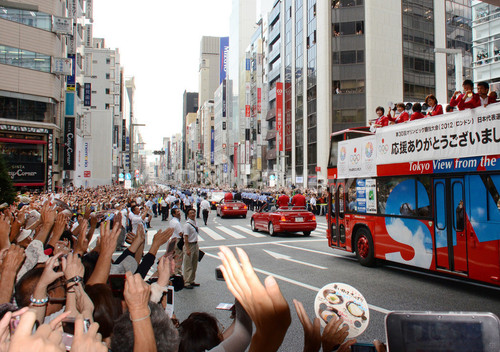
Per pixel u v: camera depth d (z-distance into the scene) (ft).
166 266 9.53
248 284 4.67
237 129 320.91
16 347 4.20
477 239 23.98
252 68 272.10
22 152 114.21
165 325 7.18
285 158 203.62
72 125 129.29
